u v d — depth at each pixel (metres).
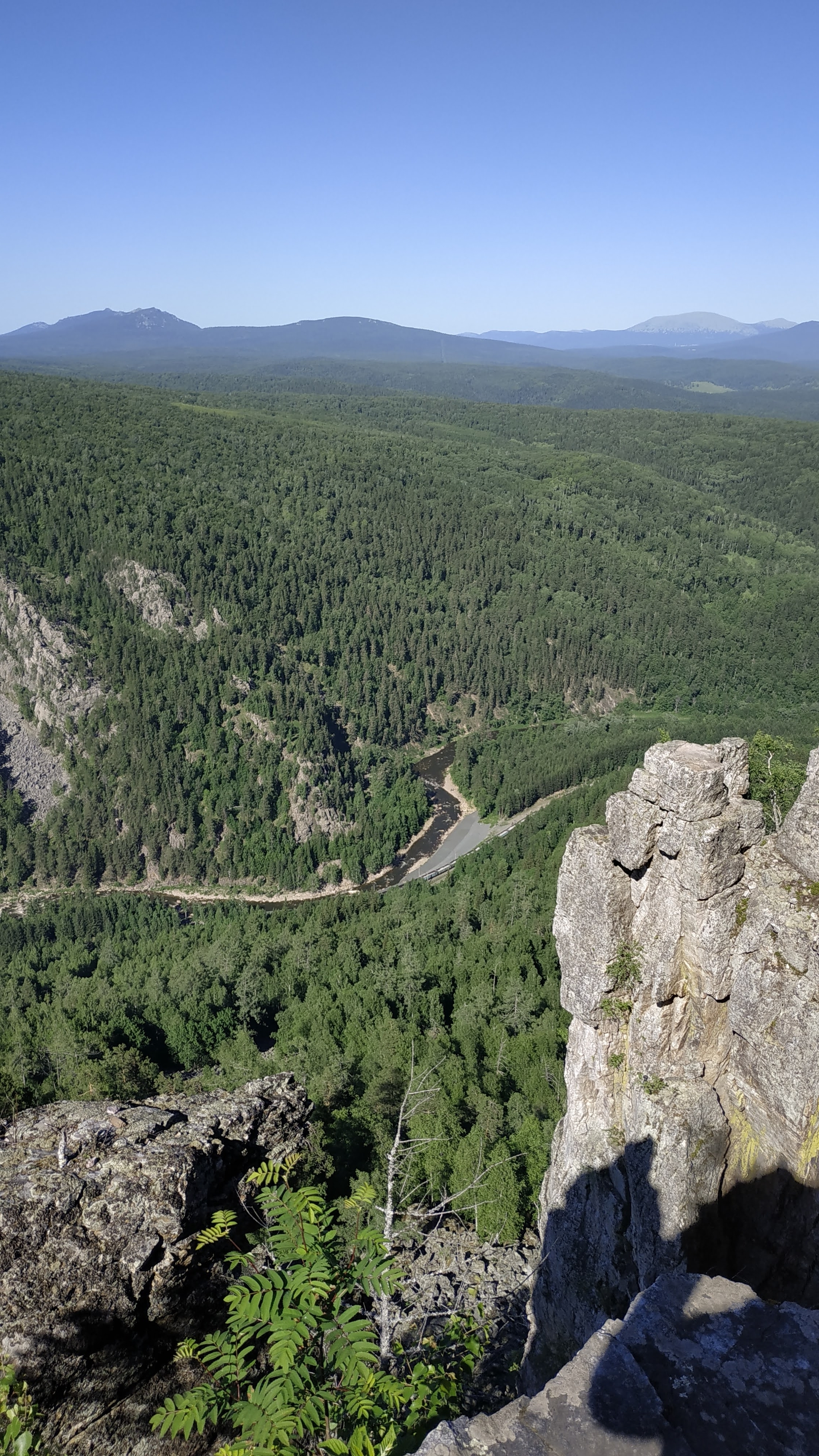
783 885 17.05
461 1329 12.21
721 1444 6.88
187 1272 14.81
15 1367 12.44
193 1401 8.41
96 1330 13.45
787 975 16.34
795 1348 7.72
